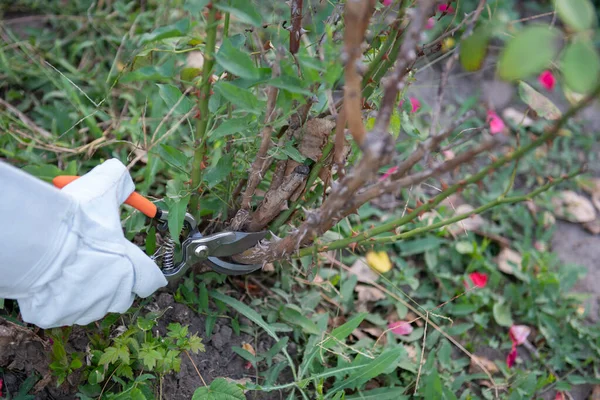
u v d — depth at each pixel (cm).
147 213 133
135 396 142
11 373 148
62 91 212
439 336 195
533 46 84
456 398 174
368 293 199
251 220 159
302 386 159
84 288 119
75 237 114
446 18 257
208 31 118
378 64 136
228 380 166
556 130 103
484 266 212
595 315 214
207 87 130
